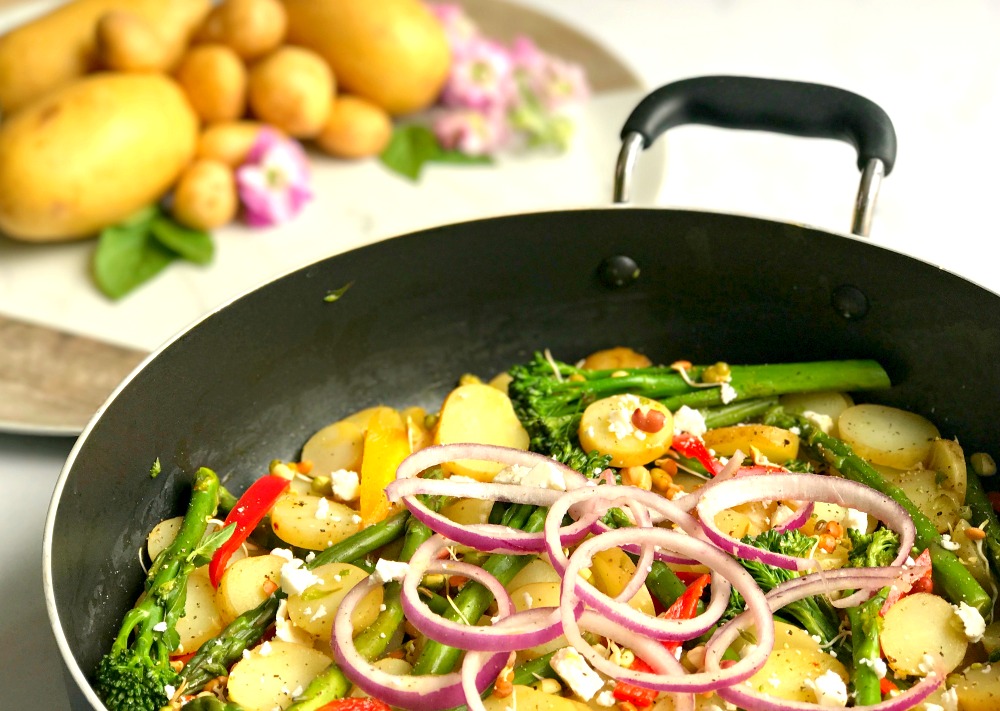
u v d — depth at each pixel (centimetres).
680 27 116
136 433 76
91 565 74
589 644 73
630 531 73
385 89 105
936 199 101
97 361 93
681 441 80
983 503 78
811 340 84
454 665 73
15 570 83
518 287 85
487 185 105
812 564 73
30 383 91
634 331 86
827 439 80
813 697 72
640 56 113
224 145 101
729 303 85
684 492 79
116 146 96
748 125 83
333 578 75
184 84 102
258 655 73
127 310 97
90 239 101
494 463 79
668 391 83
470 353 86
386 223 103
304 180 102
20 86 101
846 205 102
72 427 87
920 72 110
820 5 117
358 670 72
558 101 107
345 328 83
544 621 72
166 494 78
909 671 73
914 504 78
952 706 72
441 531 74
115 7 101
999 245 98
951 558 76
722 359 86
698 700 72
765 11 117
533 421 81
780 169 105
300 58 102
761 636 71
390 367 85
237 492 81
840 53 112
